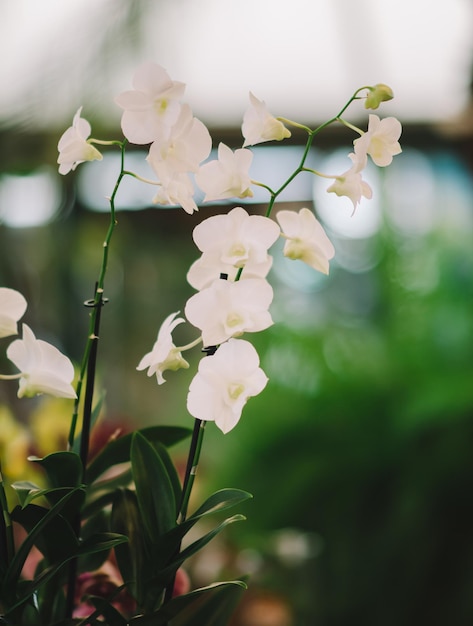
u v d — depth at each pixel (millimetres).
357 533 2713
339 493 2730
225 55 3803
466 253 3268
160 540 881
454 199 3701
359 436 2750
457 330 3004
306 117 3789
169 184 873
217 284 867
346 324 3297
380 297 3430
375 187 3695
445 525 2621
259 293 868
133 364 4098
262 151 3848
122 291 4094
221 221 880
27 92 2340
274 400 2820
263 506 2730
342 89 3848
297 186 3844
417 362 2891
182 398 3170
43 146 2480
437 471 2617
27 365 892
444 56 3863
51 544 898
